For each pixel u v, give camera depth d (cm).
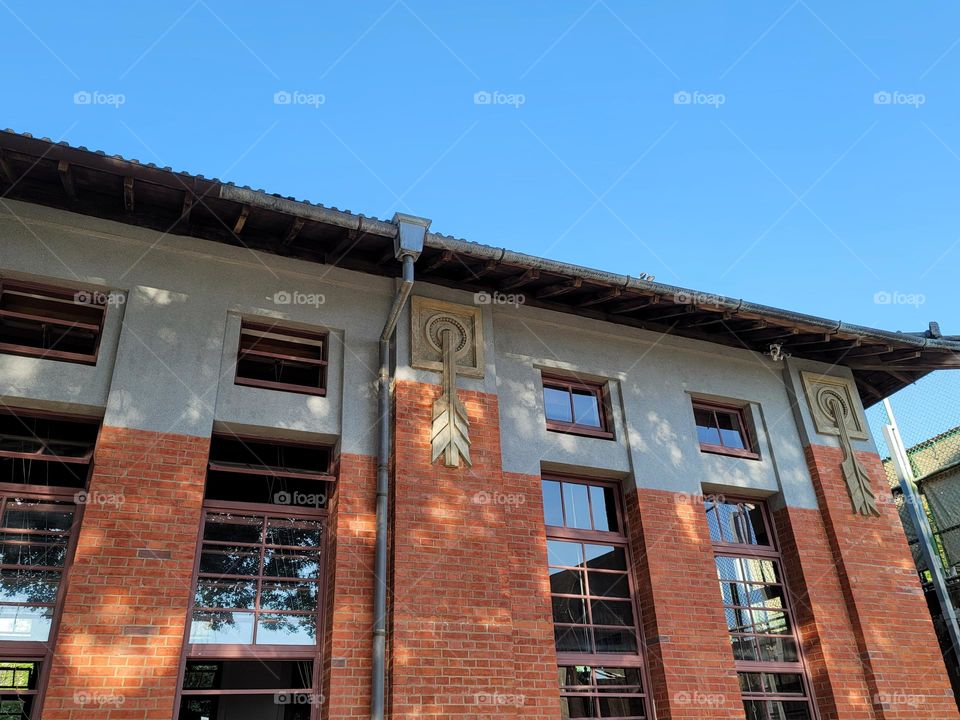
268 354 824
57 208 775
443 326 890
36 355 729
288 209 774
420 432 815
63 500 699
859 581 974
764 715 884
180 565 684
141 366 747
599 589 873
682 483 952
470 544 777
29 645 637
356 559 748
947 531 1205
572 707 793
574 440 923
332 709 677
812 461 1050
